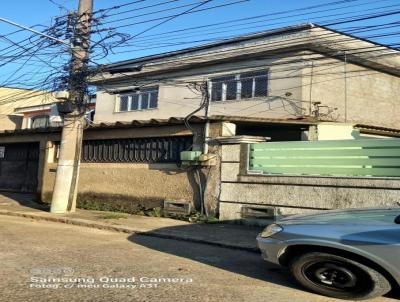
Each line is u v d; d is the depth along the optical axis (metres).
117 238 9.86
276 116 17.98
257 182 11.55
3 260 7.02
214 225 11.68
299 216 6.26
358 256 5.30
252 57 18.94
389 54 17.77
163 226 11.37
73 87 14.01
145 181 14.65
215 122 12.78
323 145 10.62
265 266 7.21
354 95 19.12
